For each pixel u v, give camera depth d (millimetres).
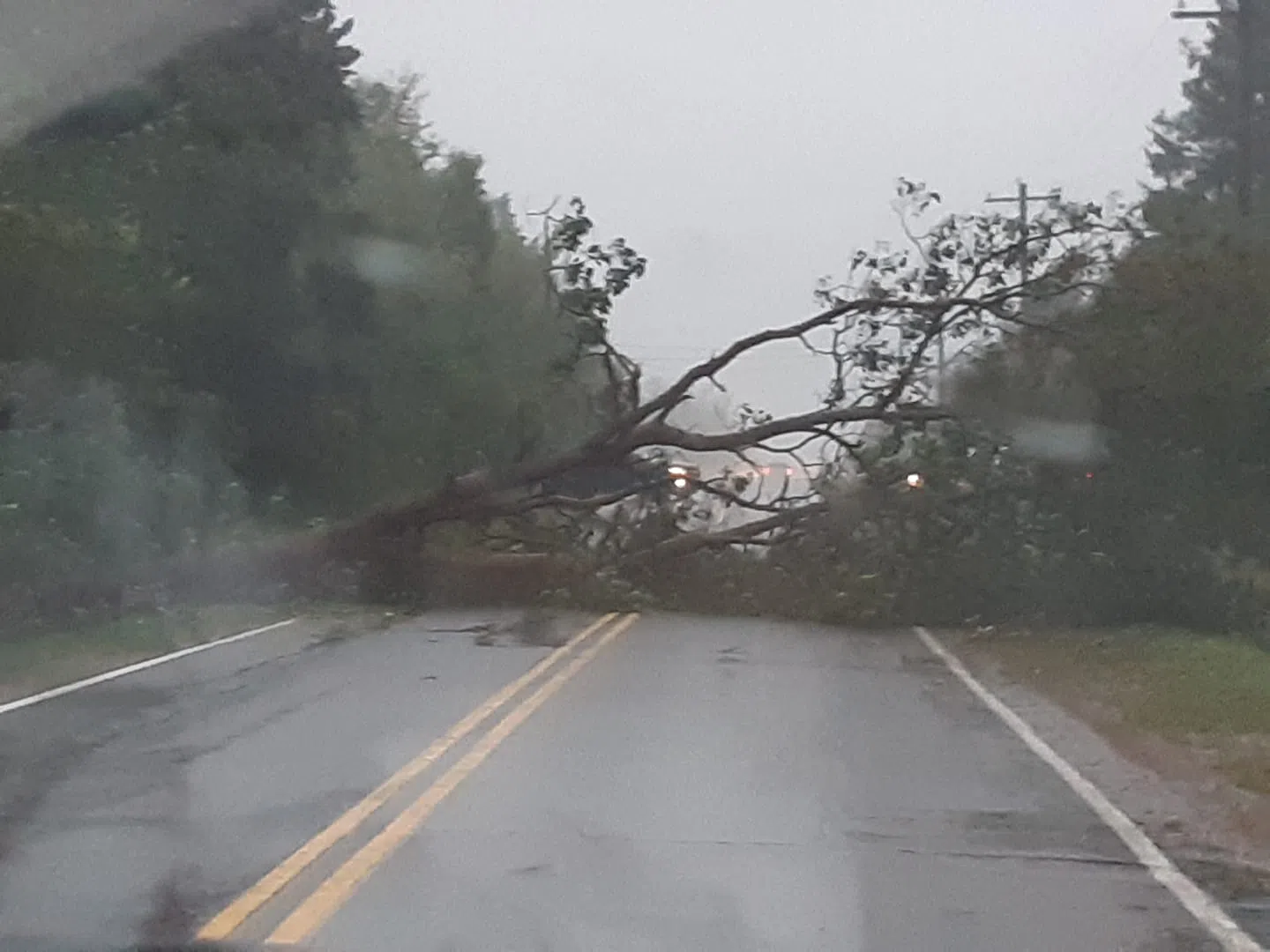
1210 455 24047
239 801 10703
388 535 28156
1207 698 17062
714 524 28141
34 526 21172
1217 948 7918
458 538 29641
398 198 36000
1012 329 25188
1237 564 25594
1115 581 24406
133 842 9438
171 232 28297
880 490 25875
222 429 28953
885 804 11320
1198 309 23516
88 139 26875
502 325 36000
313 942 7562
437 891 8555
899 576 25547
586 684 17391
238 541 26328
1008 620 25062
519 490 28750
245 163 29219
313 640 21297
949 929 8164
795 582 26734
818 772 12477
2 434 22281
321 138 31781
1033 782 12328
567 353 31547
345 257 31562
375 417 32375
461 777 11781
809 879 9094
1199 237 24656
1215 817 11125
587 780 11828
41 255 23250
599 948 7684
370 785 11320
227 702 15438
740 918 8273
